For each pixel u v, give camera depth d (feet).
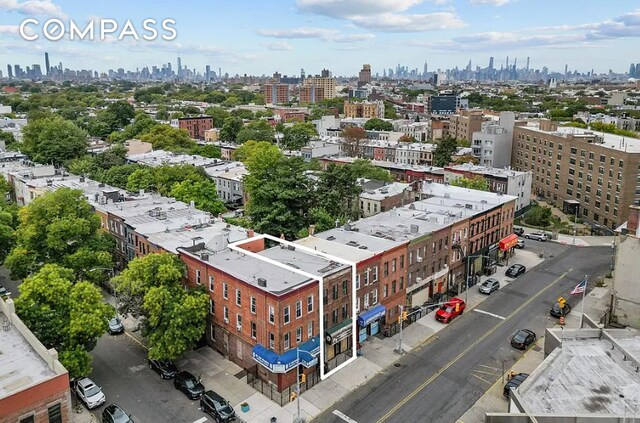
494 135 466.70
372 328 183.73
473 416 139.23
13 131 563.07
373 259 178.70
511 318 199.93
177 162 407.85
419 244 203.31
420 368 162.81
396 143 547.90
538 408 114.62
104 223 245.86
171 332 152.46
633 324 188.75
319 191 274.36
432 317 200.54
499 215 261.85
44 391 110.93
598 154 349.00
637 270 185.06
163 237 201.57
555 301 216.74
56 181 317.83
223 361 166.61
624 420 103.40
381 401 145.48
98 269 201.46
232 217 309.22
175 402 144.66
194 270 175.83
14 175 333.62
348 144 541.75
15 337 132.67
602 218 347.36
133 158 433.48
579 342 147.02
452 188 299.79
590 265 262.88
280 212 249.14
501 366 164.55
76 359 138.51
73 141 451.12
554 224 348.18
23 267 195.31
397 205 294.46
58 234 194.49
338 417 138.41
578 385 124.26
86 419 136.56
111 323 185.98
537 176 431.43
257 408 141.90
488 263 256.52
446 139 477.36
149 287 159.02
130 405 142.92
